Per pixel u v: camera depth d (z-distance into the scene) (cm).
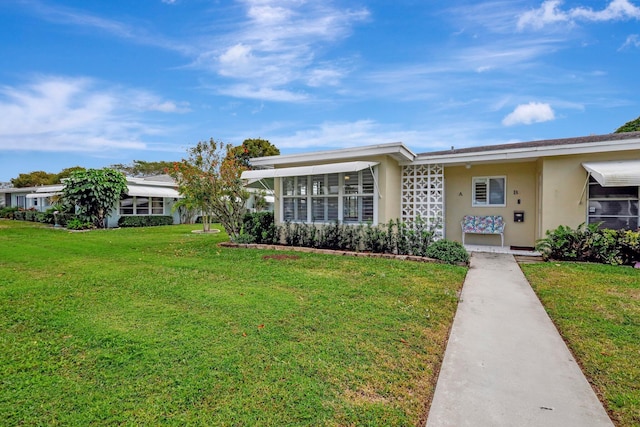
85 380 406
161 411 349
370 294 745
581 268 967
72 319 600
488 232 1434
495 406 360
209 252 1373
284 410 350
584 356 464
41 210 3741
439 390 390
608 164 1068
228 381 401
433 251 1144
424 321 591
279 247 1424
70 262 1165
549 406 359
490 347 498
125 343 501
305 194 1476
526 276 909
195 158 1617
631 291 746
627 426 328
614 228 1117
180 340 509
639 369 427
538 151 1185
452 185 1549
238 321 585
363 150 1293
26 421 335
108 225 2864
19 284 849
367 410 353
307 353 470
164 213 3350
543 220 1195
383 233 1270
